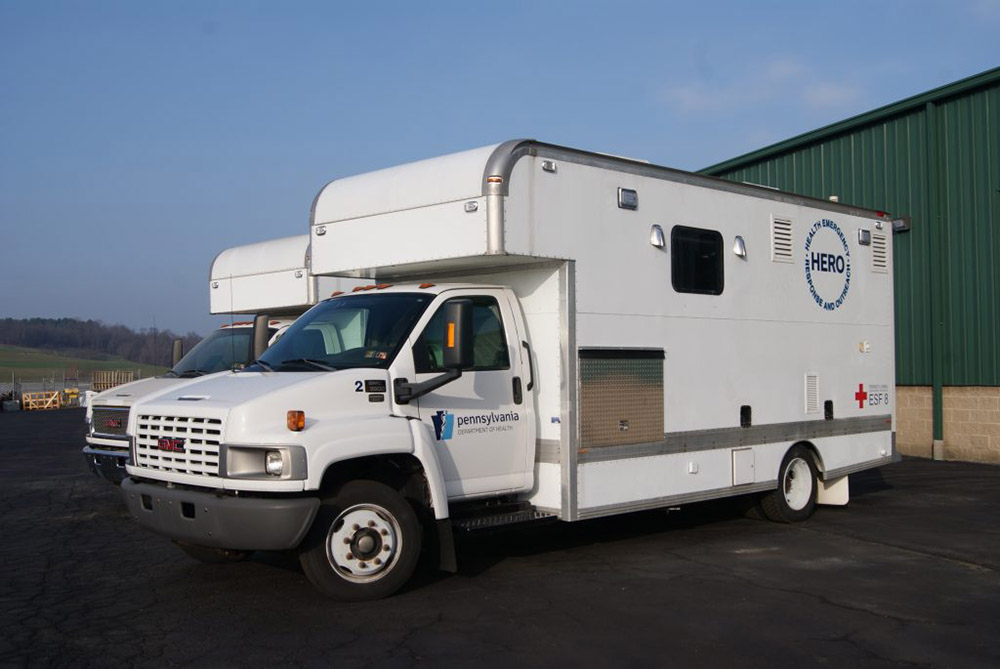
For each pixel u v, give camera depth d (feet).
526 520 24.11
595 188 25.39
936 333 50.98
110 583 23.50
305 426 20.33
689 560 26.02
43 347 339.98
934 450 51.21
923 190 51.65
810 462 32.58
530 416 24.79
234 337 37.86
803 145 57.98
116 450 31.83
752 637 18.98
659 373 26.91
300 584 23.12
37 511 35.29
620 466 25.64
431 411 22.76
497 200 22.97
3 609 21.08
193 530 20.63
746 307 29.94
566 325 24.52
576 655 17.84
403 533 21.63
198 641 18.65
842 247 34.14
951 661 17.66
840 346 33.71
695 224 28.35
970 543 28.37
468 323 21.74
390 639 18.74
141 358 284.20
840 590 22.71
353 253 26.25
